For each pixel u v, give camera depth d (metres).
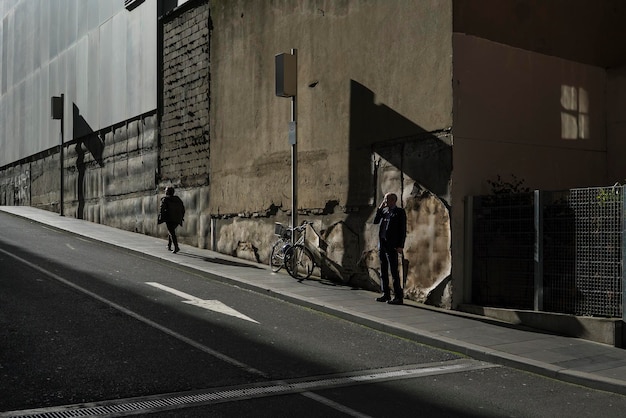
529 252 10.06
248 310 10.36
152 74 21.42
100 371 6.63
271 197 15.70
